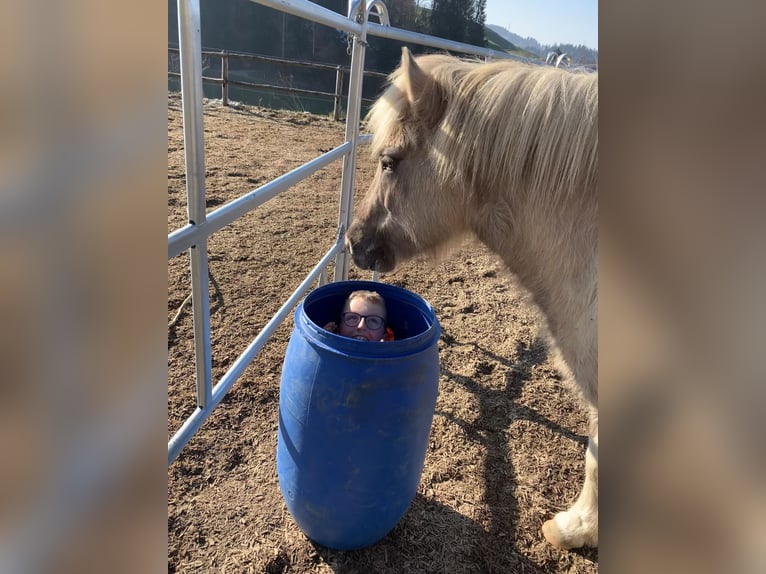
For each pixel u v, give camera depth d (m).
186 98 1.35
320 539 1.70
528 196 1.58
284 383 1.57
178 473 1.94
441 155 1.70
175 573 1.58
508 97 1.58
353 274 3.92
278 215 4.89
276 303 3.23
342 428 1.44
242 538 1.72
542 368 2.90
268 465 2.02
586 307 1.49
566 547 1.81
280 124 9.01
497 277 4.09
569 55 5.16
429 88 1.67
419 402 1.49
